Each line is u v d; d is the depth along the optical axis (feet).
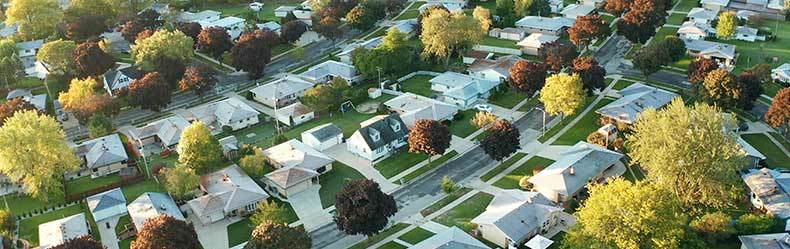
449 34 542.57
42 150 367.86
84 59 552.00
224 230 343.26
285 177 372.58
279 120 478.18
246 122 474.08
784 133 402.31
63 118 500.74
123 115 507.71
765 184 328.29
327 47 649.61
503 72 519.19
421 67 565.12
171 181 360.07
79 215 344.28
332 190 377.09
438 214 345.51
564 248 286.25
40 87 572.51
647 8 580.30
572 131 428.15
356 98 499.92
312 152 405.39
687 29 600.80
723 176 302.86
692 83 450.71
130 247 313.32
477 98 493.36
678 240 262.06
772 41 581.12
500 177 378.12
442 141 382.63
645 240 262.06
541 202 330.34
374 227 308.60
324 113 485.56
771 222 296.30
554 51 518.78
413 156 410.93
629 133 408.46
